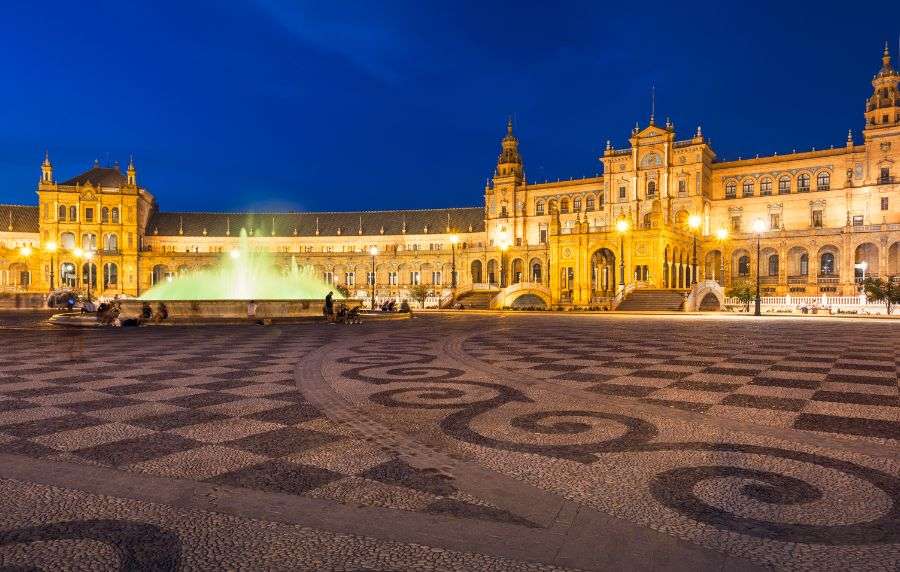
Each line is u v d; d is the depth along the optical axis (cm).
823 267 9400
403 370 1406
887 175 9231
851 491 578
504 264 11638
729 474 628
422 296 9256
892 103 9306
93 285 12812
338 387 1164
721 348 1936
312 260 13175
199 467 659
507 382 1218
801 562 440
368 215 14388
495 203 12606
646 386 1163
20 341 2269
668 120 10369
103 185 13500
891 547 463
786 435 784
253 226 14275
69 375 1334
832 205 9625
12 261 12488
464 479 618
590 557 448
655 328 3125
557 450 720
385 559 446
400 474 634
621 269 7469
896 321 4025
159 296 7762
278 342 2225
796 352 1802
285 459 688
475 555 452
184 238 13800
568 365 1491
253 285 8488
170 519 518
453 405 985
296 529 498
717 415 903
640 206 10512
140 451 721
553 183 12044
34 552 457
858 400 1015
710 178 10638
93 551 459
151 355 1753
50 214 12669
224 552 458
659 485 597
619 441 759
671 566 434
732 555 451
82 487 596
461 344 2117
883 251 8619
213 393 1101
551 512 532
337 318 3650
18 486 599
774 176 10169
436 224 13688
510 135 12812
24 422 869
